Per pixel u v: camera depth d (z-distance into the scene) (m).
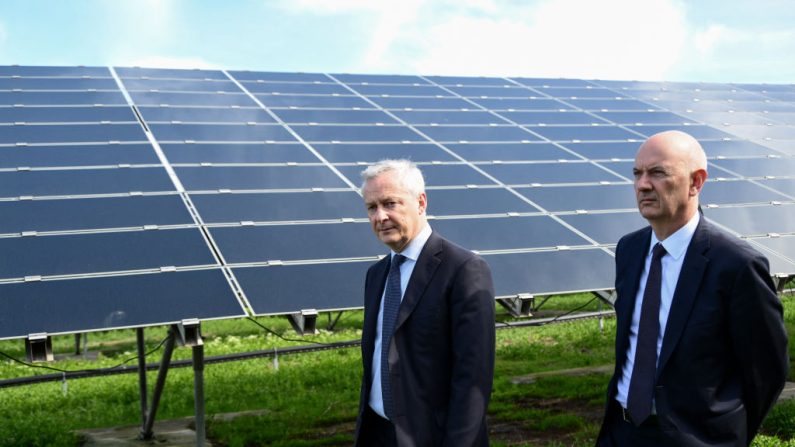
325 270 8.78
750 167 15.38
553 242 10.37
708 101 22.11
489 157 14.12
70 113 14.38
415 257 4.85
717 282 4.36
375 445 4.91
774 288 4.37
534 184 12.74
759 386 4.39
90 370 14.05
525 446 9.73
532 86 21.62
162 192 10.61
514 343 18.64
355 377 14.80
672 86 23.95
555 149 15.12
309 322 7.83
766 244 11.31
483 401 4.55
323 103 17.31
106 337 25.12
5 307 7.34
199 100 16.48
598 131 17.03
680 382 4.41
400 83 20.38
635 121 18.59
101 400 13.84
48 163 11.41
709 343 4.37
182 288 7.96
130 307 7.51
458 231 10.39
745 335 4.31
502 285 8.93
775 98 23.81
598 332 19.36
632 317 4.79
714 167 15.19
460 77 21.91
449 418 4.52
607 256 10.10
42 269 8.12
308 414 11.72
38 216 9.43
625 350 4.78
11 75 17.31
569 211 11.64
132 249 8.74
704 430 4.38
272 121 15.25
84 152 12.08
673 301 4.50
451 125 16.14
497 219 10.99
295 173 12.06
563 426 10.68
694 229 4.57
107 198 10.20
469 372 4.56
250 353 15.26
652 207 4.52
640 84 24.03
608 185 13.13
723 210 12.60
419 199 4.91
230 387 14.20
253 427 11.04
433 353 4.68
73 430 11.26
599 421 10.94
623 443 4.69
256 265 8.72
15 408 13.47
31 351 7.02
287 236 9.59
